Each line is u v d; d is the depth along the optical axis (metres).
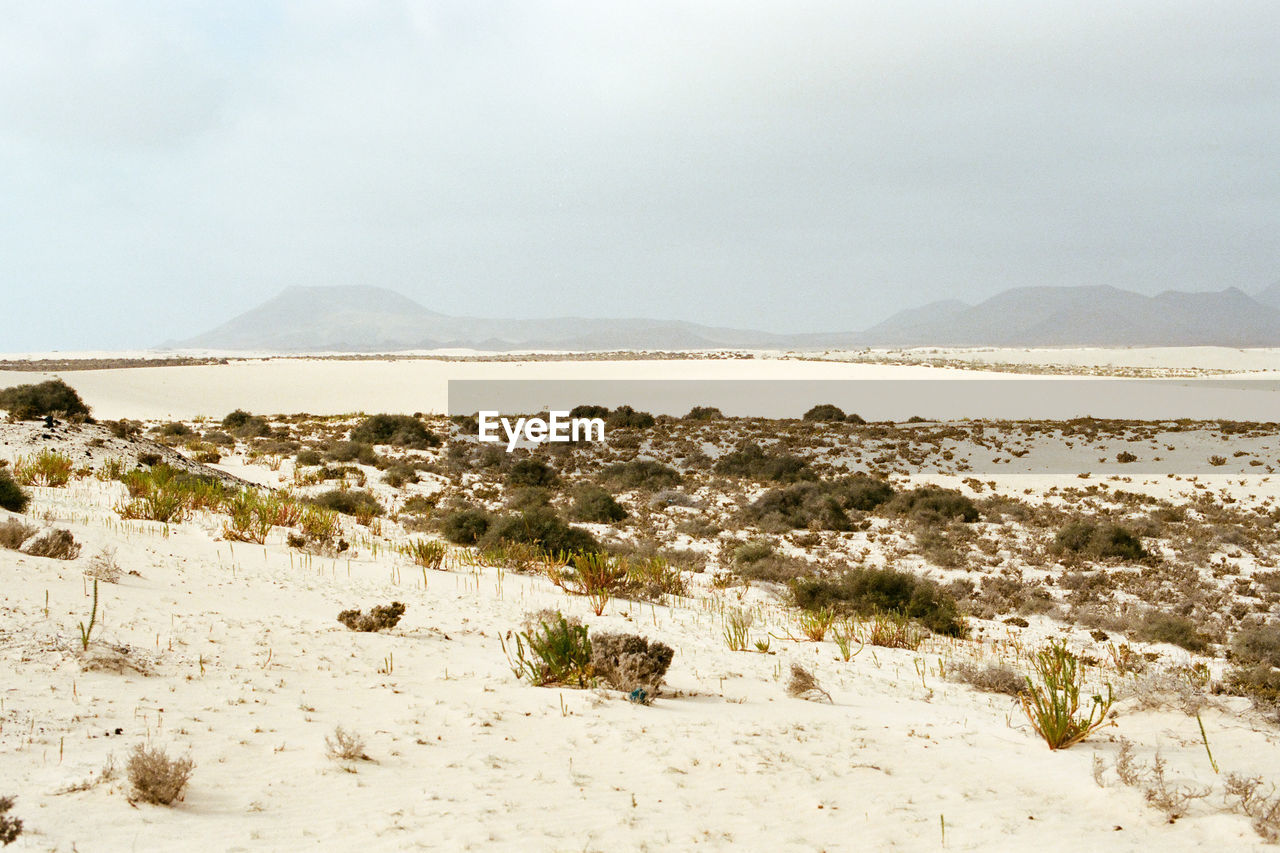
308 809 4.93
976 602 19.06
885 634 14.00
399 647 9.86
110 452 25.84
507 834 4.71
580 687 8.59
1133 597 20.59
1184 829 5.45
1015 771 6.77
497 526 21.14
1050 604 18.88
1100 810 5.84
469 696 7.88
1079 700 9.54
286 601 12.12
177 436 43.03
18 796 4.70
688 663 10.59
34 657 7.28
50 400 36.56
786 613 16.61
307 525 18.64
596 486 36.44
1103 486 37.34
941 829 5.29
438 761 5.96
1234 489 36.41
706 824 5.11
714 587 18.95
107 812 4.60
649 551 21.77
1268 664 14.42
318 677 8.12
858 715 8.52
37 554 11.96
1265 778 6.49
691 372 97.38
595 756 6.32
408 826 4.75
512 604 13.70
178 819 4.64
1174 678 9.26
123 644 8.16
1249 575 23.56
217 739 6.02
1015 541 27.25
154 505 17.77
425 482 34.91
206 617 10.10
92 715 6.18
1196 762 6.98
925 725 8.26
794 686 9.27
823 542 26.44
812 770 6.36
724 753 6.60
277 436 47.03
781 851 4.79
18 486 17.20
